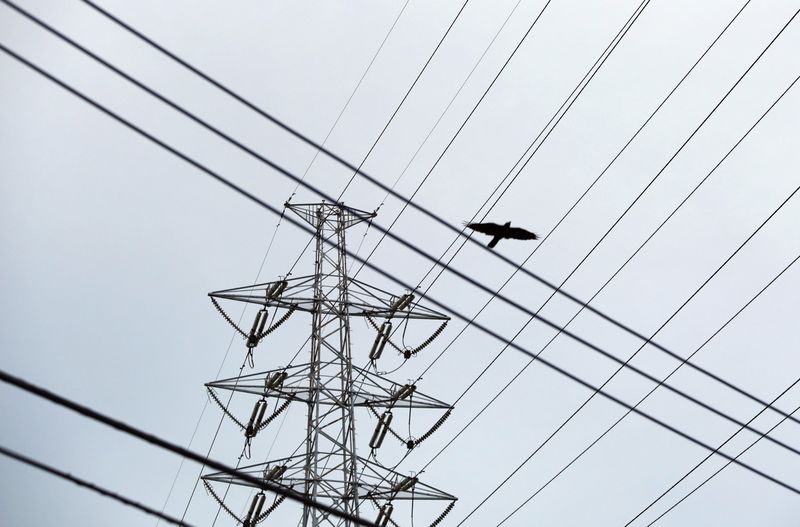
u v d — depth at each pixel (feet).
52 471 38.29
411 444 106.93
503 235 60.23
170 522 39.32
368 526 43.42
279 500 98.27
